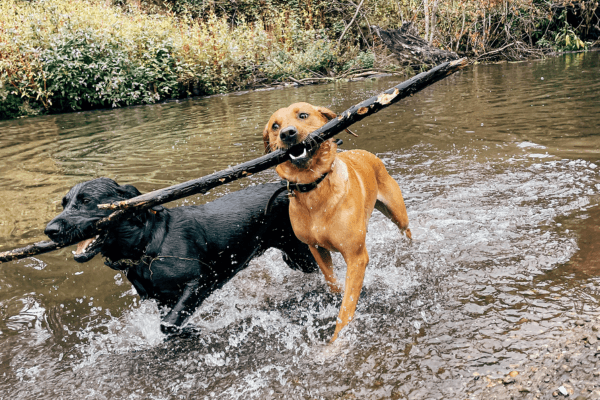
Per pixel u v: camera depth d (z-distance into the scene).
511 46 19.22
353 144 7.50
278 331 3.16
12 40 13.68
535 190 4.90
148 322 3.42
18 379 2.85
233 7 21.38
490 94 10.88
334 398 2.40
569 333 2.59
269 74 16.52
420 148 6.94
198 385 2.68
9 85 13.30
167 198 2.97
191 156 7.35
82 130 10.37
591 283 3.09
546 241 3.79
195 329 3.26
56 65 13.38
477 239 4.02
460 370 2.45
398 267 3.79
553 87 11.02
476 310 2.99
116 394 2.66
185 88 15.36
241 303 3.64
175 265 3.24
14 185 6.54
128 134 9.52
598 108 8.23
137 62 14.67
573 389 2.18
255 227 3.63
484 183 5.29
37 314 3.58
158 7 21.14
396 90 2.87
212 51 15.95
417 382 2.41
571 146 6.25
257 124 9.48
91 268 4.24
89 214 2.98
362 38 20.09
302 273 4.04
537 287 3.15
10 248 4.53
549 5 20.50
